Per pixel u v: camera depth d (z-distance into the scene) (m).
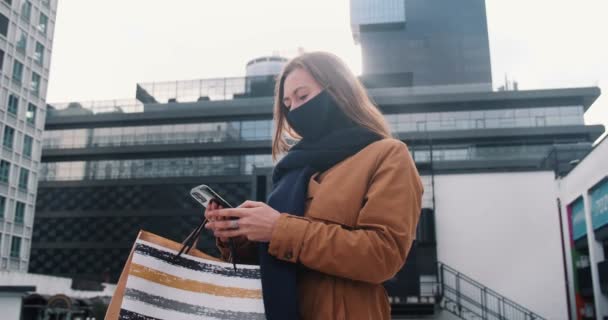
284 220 1.17
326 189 1.27
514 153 58.38
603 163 16.06
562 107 59.94
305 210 1.28
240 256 1.53
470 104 60.81
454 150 58.81
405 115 61.47
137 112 64.25
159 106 67.19
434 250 19.41
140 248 1.21
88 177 64.00
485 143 58.91
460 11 93.19
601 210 16.47
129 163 63.78
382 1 93.19
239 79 69.50
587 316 18.72
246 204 1.24
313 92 1.43
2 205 41.28
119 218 61.78
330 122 1.43
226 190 59.69
